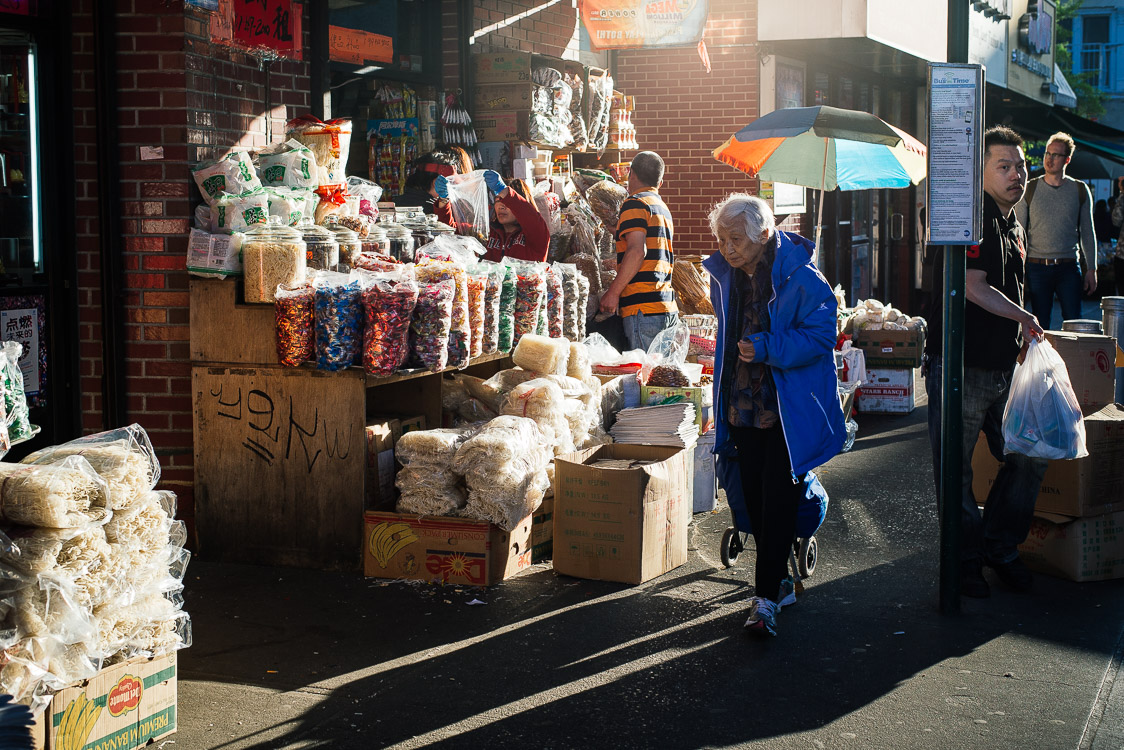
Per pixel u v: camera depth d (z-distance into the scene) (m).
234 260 5.78
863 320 11.00
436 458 5.61
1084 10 44.28
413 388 6.45
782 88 12.48
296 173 6.21
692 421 6.64
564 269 7.43
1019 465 5.59
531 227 7.66
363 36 8.74
